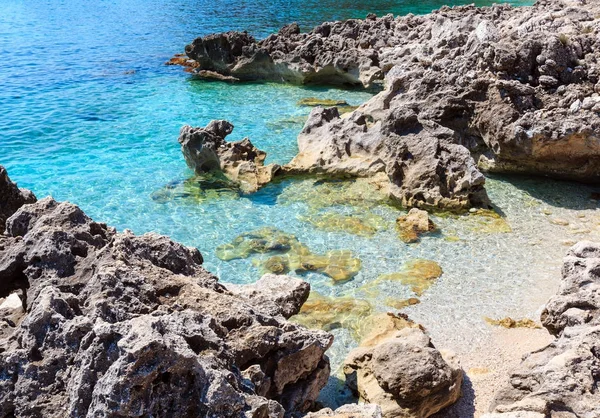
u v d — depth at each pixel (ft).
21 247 31.78
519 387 33.17
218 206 68.74
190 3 219.82
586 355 30.91
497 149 72.23
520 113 71.61
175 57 140.05
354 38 128.98
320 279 53.67
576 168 69.97
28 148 85.97
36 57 137.39
